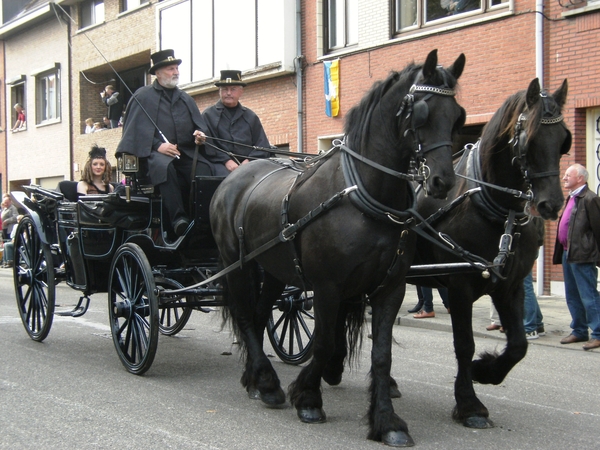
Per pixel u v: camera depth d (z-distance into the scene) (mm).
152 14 19562
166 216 6582
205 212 6379
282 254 5102
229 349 7480
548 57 10914
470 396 4871
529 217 4789
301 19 15008
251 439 4480
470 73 11898
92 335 8164
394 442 4320
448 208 4996
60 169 23953
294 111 15281
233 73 7430
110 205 6594
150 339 5953
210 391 5707
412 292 12117
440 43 12320
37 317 7793
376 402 4457
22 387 5730
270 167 5859
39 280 7777
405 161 4344
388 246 4406
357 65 13797
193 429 4684
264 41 15609
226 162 6996
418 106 4062
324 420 4895
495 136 4758
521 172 4645
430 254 5293
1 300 11750
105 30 21328
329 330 4629
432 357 7223
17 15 26391
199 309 6801
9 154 27031
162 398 5465
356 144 4543
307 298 6410
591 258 7523
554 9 10812
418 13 12805
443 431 4703
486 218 4824
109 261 7148
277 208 5121
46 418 4887
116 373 6277
